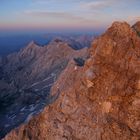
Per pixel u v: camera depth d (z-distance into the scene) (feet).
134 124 176.24
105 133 183.42
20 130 229.86
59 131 208.64
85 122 198.08
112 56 215.10
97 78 209.15
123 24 225.56
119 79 198.18
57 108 222.69
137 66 198.39
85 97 208.44
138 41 212.43
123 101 188.34
